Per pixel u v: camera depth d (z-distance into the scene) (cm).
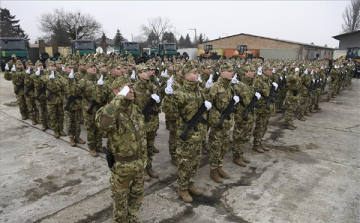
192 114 374
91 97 528
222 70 422
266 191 431
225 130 440
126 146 278
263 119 576
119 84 289
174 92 375
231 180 464
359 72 2422
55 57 1719
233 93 462
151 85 458
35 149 581
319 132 752
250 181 463
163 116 894
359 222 358
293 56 4072
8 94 1194
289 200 407
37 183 440
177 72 511
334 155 588
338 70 1226
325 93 1478
